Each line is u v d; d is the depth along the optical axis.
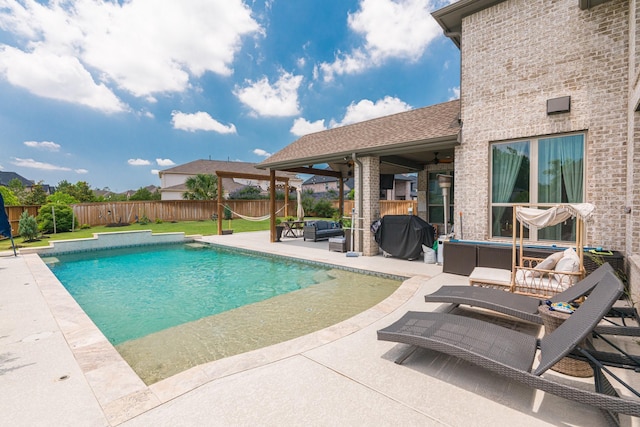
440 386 3.03
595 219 6.36
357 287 7.31
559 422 2.53
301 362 3.48
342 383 3.08
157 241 14.65
